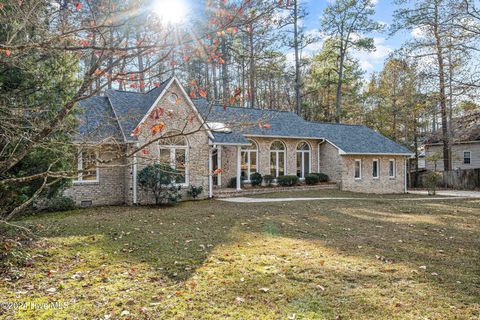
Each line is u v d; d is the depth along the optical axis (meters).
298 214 12.08
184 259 6.45
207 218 11.09
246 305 4.42
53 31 4.13
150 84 4.14
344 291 4.89
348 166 23.44
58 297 4.59
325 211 12.93
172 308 4.31
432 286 5.08
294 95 40.53
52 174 4.17
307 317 4.08
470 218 11.73
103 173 16.11
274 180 22.19
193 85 4.54
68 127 5.70
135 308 4.30
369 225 10.21
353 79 37.97
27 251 6.59
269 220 10.76
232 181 20.98
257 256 6.64
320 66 37.59
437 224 10.50
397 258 6.57
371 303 4.48
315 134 24.03
